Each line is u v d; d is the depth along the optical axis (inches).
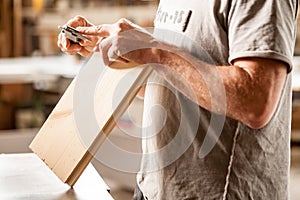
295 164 169.3
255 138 54.9
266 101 49.5
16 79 183.9
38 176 65.4
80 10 237.8
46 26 239.9
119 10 232.7
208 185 55.6
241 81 49.4
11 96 212.8
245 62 50.3
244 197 55.7
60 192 59.9
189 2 57.1
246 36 50.4
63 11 237.8
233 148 54.7
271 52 49.2
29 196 58.3
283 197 58.6
